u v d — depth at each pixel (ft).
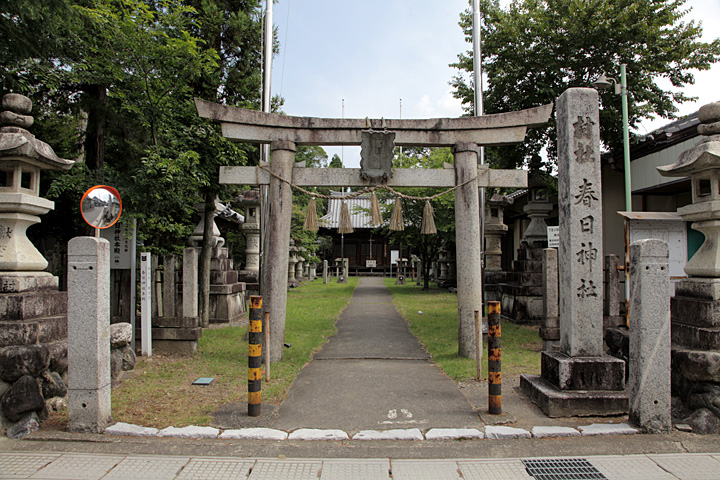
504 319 42.14
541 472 13.07
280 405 18.37
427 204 27.14
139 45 25.93
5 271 18.13
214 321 39.78
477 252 26.53
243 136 25.67
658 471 13.10
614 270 26.61
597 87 36.11
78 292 15.39
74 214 34.04
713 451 14.24
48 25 22.29
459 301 26.84
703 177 18.60
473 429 15.62
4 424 15.49
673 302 19.02
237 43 37.52
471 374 22.68
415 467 13.34
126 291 27.40
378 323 41.04
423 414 17.26
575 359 17.57
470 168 26.48
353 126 26.22
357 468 13.25
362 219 145.59
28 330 16.47
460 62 46.09
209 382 21.08
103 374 15.66
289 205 26.11
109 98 31.22
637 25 35.70
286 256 26.09
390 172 26.21
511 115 26.13
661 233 25.89
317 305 53.26
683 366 16.58
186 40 27.32
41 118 33.01
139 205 27.40
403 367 24.95
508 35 40.04
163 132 29.35
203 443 14.73
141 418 16.55
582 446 14.52
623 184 46.21
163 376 22.29
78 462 13.48
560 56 38.93
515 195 59.77
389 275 144.46
